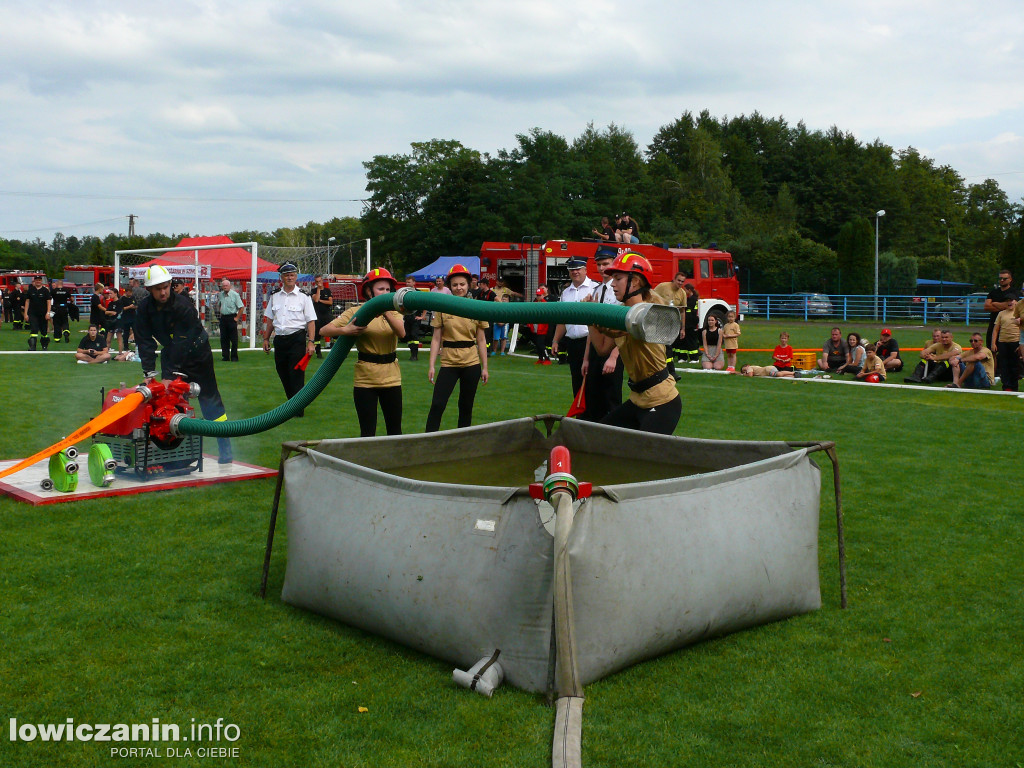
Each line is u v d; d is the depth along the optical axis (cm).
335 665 367
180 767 291
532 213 6103
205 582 465
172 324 709
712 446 496
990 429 997
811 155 9900
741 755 300
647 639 356
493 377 1564
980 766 296
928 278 7212
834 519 605
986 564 510
